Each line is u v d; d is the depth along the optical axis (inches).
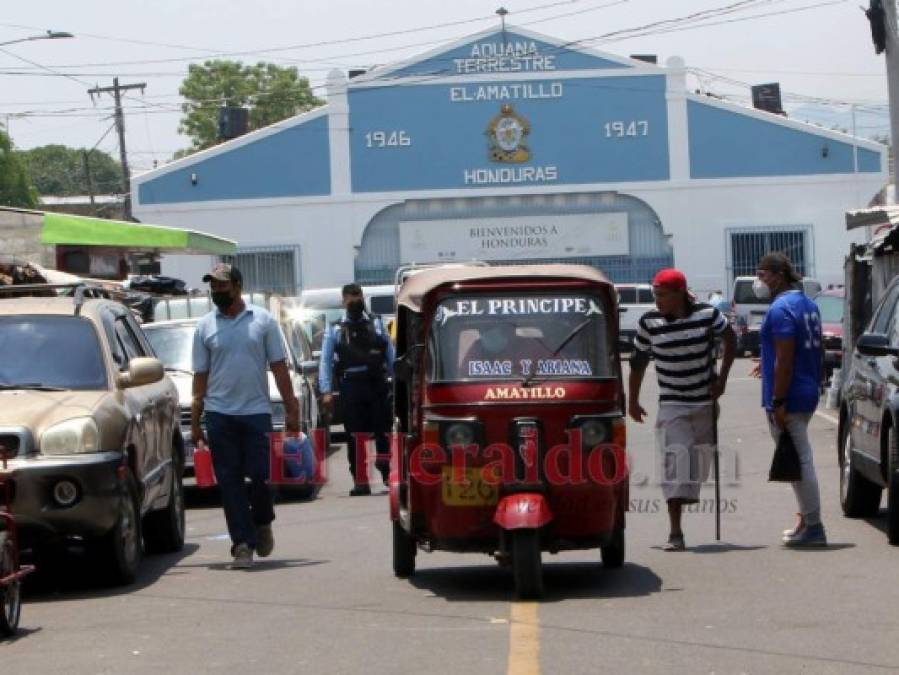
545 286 410.0
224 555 510.9
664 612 364.5
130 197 2235.5
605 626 348.2
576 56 2139.5
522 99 2143.2
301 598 406.0
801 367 461.4
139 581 451.2
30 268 710.5
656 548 476.4
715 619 353.1
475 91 2140.7
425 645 333.1
